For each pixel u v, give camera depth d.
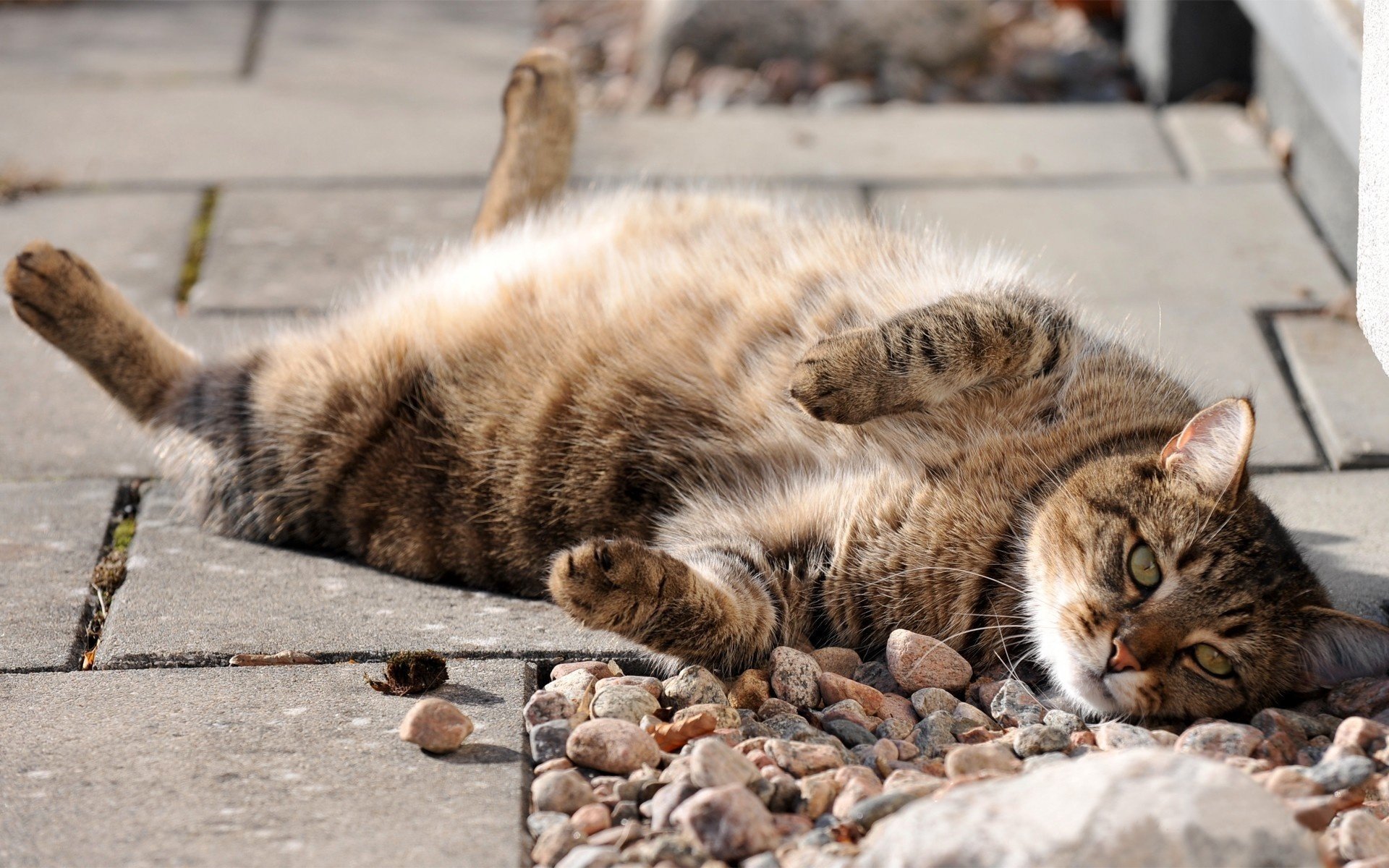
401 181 2.11
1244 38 2.28
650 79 2.55
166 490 1.74
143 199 2.07
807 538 1.61
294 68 2.50
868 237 1.73
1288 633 1.57
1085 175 2.11
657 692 1.55
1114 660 1.56
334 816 1.46
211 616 1.61
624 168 2.13
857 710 1.54
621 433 1.66
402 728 1.50
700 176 2.11
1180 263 1.96
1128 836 1.37
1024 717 1.54
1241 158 2.12
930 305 1.63
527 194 1.87
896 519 1.61
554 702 1.52
